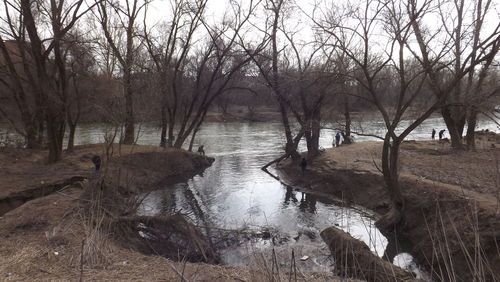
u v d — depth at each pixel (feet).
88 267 21.63
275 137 141.08
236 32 87.66
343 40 51.21
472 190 39.14
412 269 32.68
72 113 73.92
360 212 49.83
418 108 52.70
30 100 78.18
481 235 28.84
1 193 44.04
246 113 211.20
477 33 43.78
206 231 38.52
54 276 20.17
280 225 44.27
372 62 46.03
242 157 99.35
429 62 39.58
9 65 72.23
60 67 61.67
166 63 90.63
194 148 116.47
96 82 66.39
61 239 25.43
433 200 38.04
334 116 77.51
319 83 57.41
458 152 65.82
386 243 38.78
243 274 21.52
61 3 57.06
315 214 49.34
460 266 29.12
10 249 23.95
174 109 94.73
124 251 25.30
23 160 62.34
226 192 63.16
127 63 66.85
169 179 73.92
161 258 24.14
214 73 93.15
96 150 72.59
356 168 60.54
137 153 73.26
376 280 25.39
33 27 54.60
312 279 21.11
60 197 36.09
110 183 38.65
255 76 96.84
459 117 70.38
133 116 59.93
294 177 71.15
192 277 20.58
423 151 70.03
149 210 50.90
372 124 124.88
